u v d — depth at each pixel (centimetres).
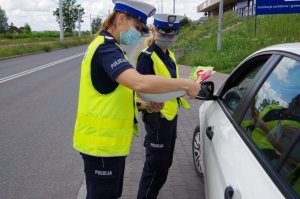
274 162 175
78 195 396
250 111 237
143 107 288
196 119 696
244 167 191
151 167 318
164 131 306
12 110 801
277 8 1297
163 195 383
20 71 1622
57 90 1067
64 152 527
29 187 418
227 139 241
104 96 228
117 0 233
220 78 1145
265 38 1595
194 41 2311
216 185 224
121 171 253
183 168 455
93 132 232
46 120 709
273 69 230
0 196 397
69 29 6322
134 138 574
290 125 183
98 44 221
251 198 164
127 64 213
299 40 1495
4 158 507
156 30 295
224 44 1727
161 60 298
